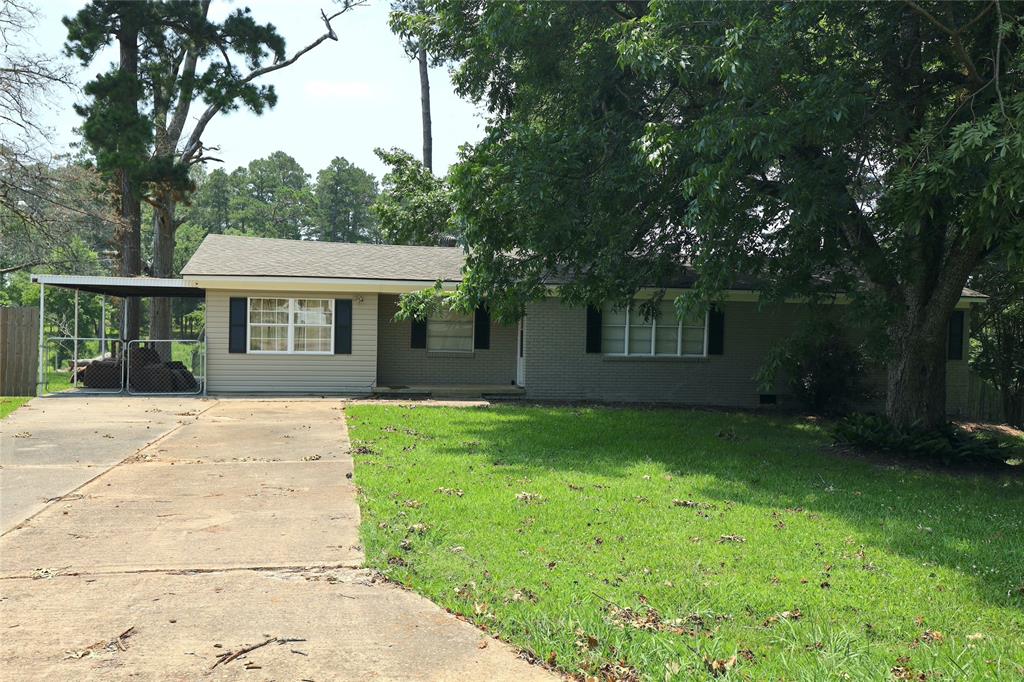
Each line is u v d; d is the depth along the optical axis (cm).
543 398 1892
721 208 947
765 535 665
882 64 1045
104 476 848
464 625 440
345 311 1886
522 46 1236
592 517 702
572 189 1125
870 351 1086
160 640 410
